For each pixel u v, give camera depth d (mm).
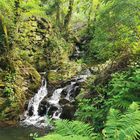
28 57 16984
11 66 14867
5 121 12781
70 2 22875
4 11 14539
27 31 17797
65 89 15625
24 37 17359
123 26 8797
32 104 14711
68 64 18453
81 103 8086
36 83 15922
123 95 6109
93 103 7820
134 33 8758
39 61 17641
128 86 6305
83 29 23266
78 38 22484
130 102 5953
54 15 22672
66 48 20484
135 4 8102
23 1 17266
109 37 9258
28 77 15719
